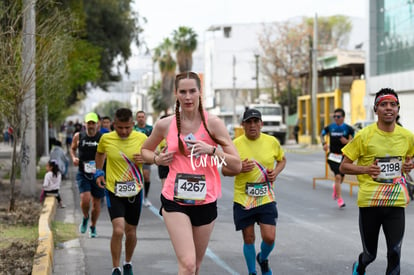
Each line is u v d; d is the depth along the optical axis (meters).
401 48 48.19
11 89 14.73
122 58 44.56
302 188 21.92
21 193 18.56
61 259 10.66
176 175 6.50
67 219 15.27
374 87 51.25
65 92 19.91
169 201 6.50
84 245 11.80
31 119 18.14
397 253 7.59
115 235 8.87
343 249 11.29
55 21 17.88
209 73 109.19
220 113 102.38
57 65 17.00
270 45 79.88
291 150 48.91
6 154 32.84
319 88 69.75
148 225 14.09
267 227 8.56
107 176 9.27
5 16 16.31
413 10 46.12
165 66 85.62
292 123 76.12
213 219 6.61
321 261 10.30
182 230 6.38
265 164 8.73
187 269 6.21
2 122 16.19
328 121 61.59
